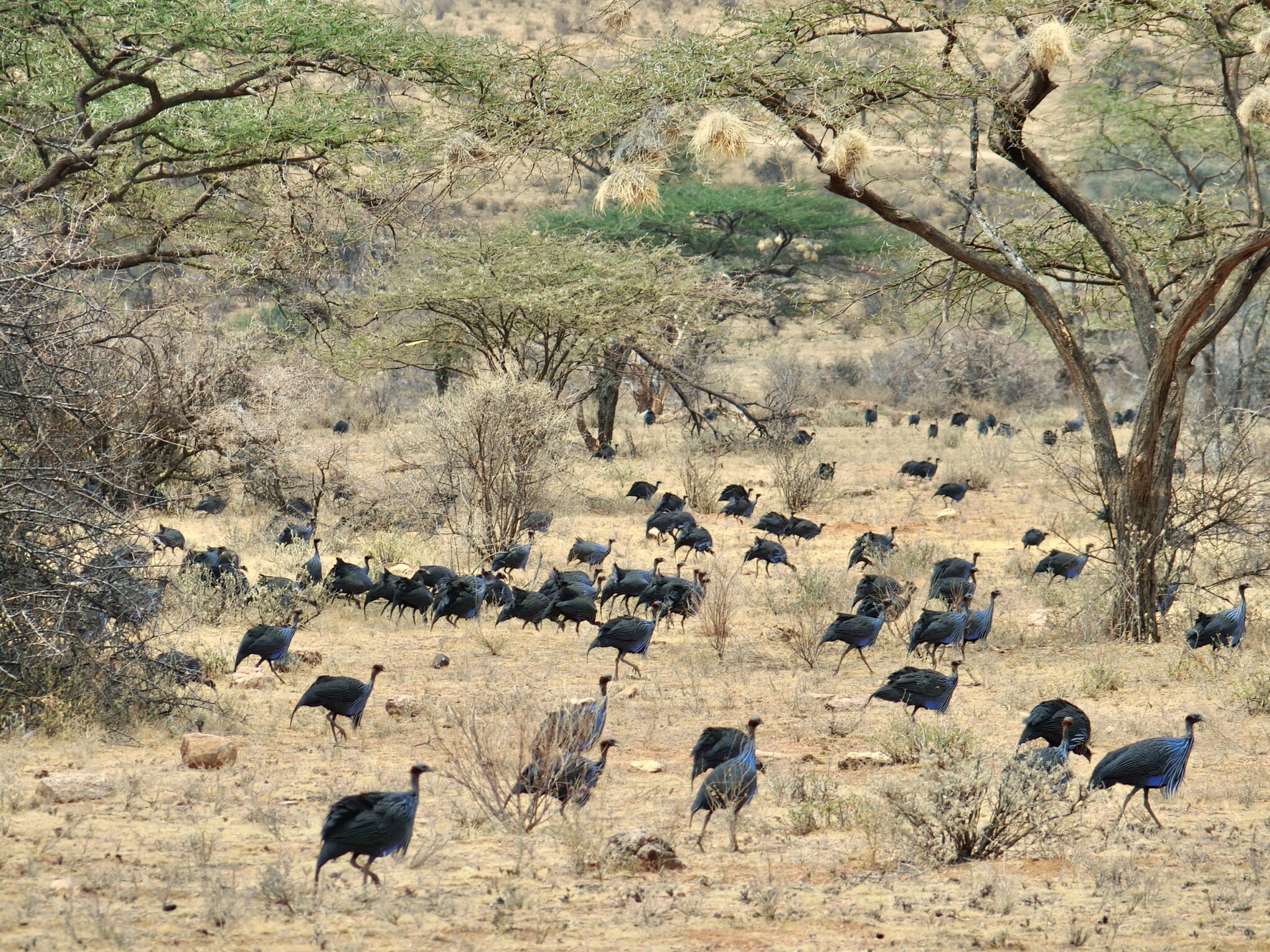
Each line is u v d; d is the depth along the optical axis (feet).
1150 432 176.04
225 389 255.09
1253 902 77.97
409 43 266.77
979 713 137.18
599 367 409.08
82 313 139.95
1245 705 137.59
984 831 90.27
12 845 86.17
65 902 74.49
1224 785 109.09
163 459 254.47
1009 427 498.28
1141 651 169.48
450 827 96.02
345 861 85.30
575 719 101.24
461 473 264.31
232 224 313.53
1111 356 605.31
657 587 186.39
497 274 345.92
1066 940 70.95
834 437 510.17
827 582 212.23
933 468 365.61
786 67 174.09
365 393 511.40
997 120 182.50
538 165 180.55
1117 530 181.78
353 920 73.31
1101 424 183.52
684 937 71.36
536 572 224.94
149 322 232.73
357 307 343.87
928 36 195.00
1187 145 376.07
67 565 123.85
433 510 273.13
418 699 135.13
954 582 184.96
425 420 270.87
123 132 282.56
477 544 250.78
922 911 76.89
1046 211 214.69
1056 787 94.89
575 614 181.16
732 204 503.61
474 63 259.39
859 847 92.32
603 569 239.30
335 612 199.62
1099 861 87.45
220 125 273.54
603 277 360.69
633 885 81.76
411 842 90.79
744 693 148.97
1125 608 179.93
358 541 268.82
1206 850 90.48
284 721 131.54
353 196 287.48
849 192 182.09
